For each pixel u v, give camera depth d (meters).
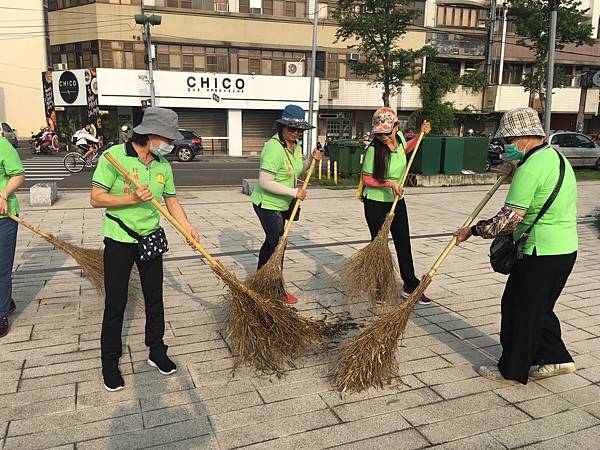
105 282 3.17
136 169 3.13
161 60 26.36
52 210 9.27
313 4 28.28
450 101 29.89
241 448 2.61
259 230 7.71
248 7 27.31
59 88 26.12
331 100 28.94
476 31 30.95
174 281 5.25
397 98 29.62
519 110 3.07
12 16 32.56
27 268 5.65
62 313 4.36
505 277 5.50
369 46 23.86
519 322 3.14
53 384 3.21
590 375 3.40
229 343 3.82
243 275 5.52
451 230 7.93
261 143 28.69
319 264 5.93
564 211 3.01
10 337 3.88
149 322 3.37
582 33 23.20
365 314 4.43
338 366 3.32
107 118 25.00
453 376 3.38
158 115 3.04
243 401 3.05
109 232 3.15
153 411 2.93
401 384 3.27
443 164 13.67
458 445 2.65
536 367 3.37
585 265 6.02
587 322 4.28
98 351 3.67
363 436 2.72
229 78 26.61
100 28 25.19
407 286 4.78
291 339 3.51
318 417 2.89
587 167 19.00
